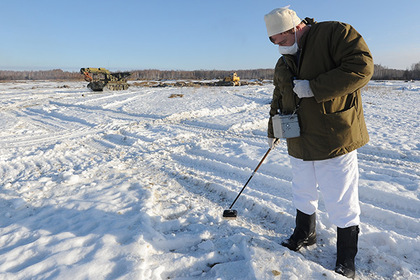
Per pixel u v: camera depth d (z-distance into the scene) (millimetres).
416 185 3656
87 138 7578
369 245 2490
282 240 2631
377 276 2162
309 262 2143
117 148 6406
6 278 1970
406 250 2445
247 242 2473
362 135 2074
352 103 2033
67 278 1951
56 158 5613
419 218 2980
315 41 1932
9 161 5406
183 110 12906
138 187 3893
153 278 2018
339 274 2025
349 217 2131
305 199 2379
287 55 2100
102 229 2674
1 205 3426
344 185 2098
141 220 2848
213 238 2666
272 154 5172
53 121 10406
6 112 13141
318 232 2717
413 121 8789
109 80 29875
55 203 3383
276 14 1956
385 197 3439
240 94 22172
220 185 3912
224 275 2074
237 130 8406
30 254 2299
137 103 16391
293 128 2135
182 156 5508
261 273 2035
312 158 2135
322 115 2008
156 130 8406
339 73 1793
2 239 2588
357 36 1844
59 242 2422
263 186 4000
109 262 2123
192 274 2135
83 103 16062
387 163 4918
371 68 1773
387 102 14578
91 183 4035
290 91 2176
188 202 3496
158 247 2486
